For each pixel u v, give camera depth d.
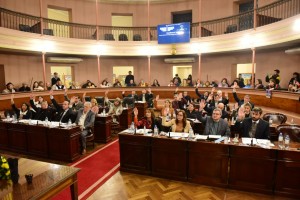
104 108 8.81
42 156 5.98
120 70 17.27
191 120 6.05
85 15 14.59
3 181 2.71
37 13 12.80
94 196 4.02
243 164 4.08
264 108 8.64
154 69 15.49
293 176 3.83
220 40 11.83
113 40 13.54
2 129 6.50
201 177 4.39
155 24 15.27
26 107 7.65
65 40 12.04
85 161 5.64
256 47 10.39
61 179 2.77
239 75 13.35
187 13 15.12
